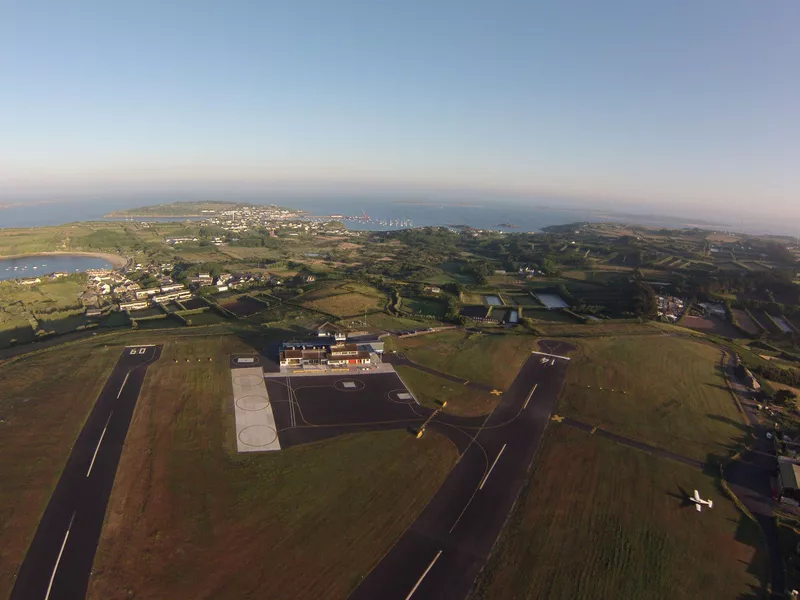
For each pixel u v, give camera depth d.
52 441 69.50
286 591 45.81
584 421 84.94
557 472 68.88
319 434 75.81
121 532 52.41
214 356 107.19
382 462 68.88
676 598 47.75
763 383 105.88
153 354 106.81
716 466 72.75
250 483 62.25
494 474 67.62
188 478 62.59
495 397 93.31
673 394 98.00
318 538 53.16
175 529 53.31
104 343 112.81
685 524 59.22
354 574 48.38
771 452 77.50
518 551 52.97
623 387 100.50
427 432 78.25
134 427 74.75
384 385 96.12
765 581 50.75
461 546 53.28
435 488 63.53
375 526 55.59
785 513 62.44
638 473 69.69
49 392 85.12
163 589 45.31
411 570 49.41
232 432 74.88
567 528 57.22
